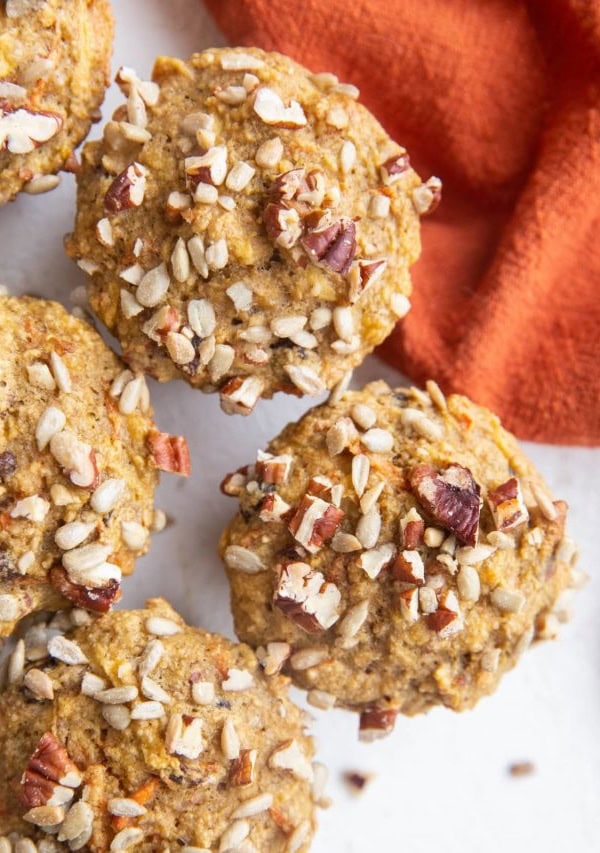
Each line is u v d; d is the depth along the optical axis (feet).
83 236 1.25
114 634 1.25
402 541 1.25
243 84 1.24
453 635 1.26
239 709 1.24
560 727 1.43
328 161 1.24
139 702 1.22
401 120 1.37
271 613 1.27
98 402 1.24
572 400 1.38
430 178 1.31
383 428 1.28
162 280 1.24
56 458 1.21
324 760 1.40
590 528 1.43
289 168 1.23
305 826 1.25
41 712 1.24
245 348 1.25
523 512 1.26
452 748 1.42
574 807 1.43
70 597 1.23
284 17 1.32
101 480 1.23
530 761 1.43
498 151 1.38
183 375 1.27
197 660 1.25
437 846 1.41
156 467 1.26
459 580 1.26
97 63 1.26
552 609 1.30
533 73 1.36
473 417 1.30
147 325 1.24
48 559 1.22
